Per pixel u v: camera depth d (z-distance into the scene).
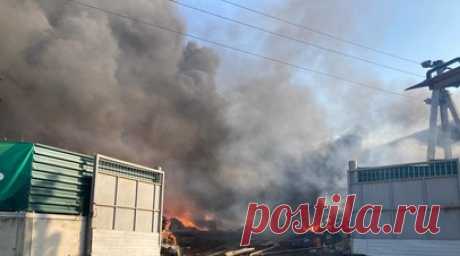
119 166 16.38
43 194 13.28
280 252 30.67
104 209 15.35
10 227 12.41
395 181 23.59
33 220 12.59
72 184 14.36
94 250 14.57
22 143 13.13
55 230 13.33
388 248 23.00
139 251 16.91
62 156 14.11
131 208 16.80
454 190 22.05
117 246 15.68
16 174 12.91
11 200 12.74
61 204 13.85
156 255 17.97
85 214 14.67
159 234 18.31
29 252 12.38
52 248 13.15
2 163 12.97
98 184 15.17
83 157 14.94
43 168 13.41
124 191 16.48
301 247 32.59
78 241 14.16
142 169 17.58
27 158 13.02
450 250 21.55
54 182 13.70
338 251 30.31
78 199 14.51
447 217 21.97
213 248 31.58
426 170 22.95
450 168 22.38
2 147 13.09
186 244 32.56
